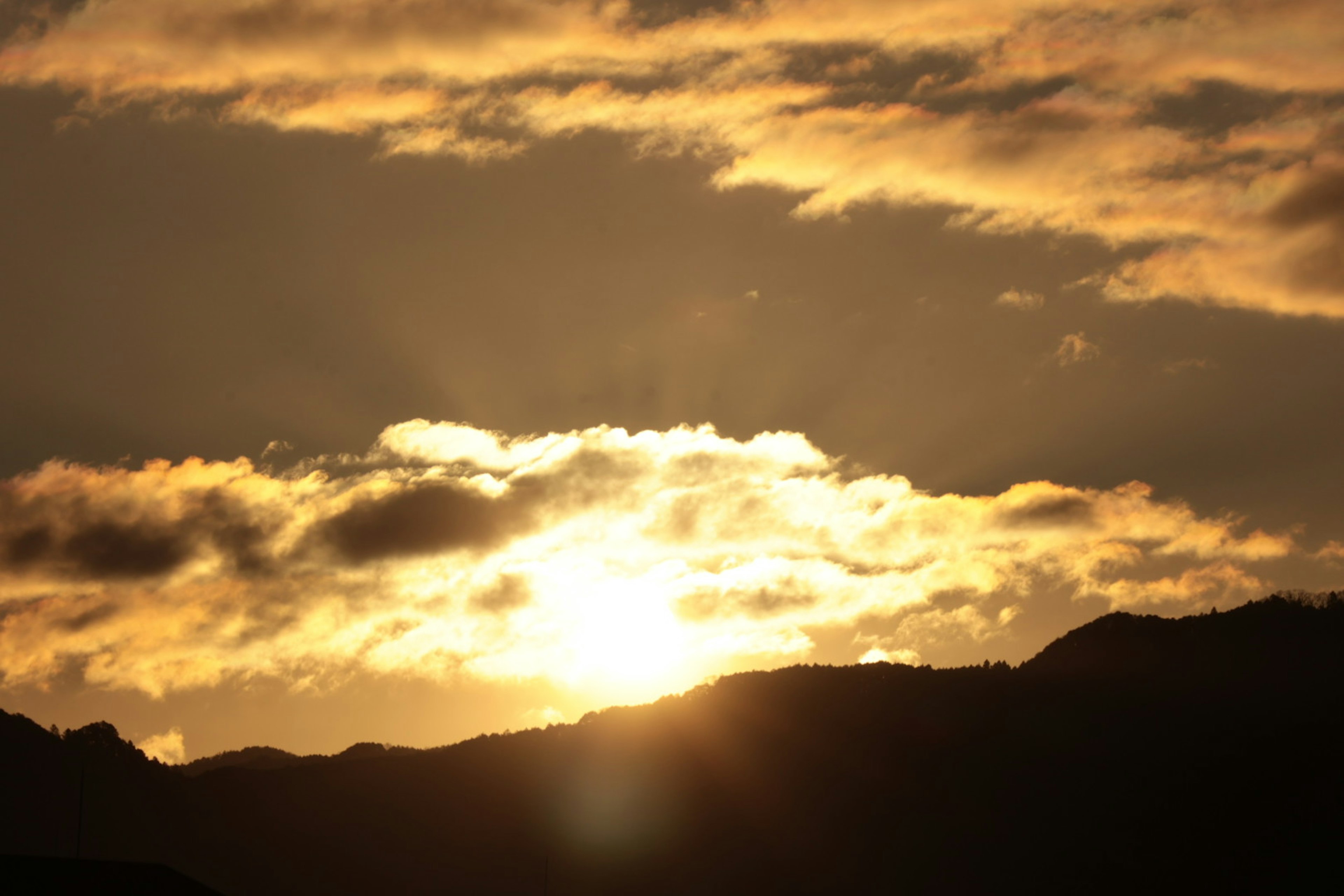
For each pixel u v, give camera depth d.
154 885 168.38
